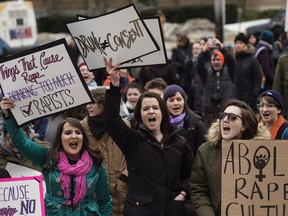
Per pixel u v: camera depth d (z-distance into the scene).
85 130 13.13
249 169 11.09
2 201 11.62
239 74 23.80
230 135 11.27
